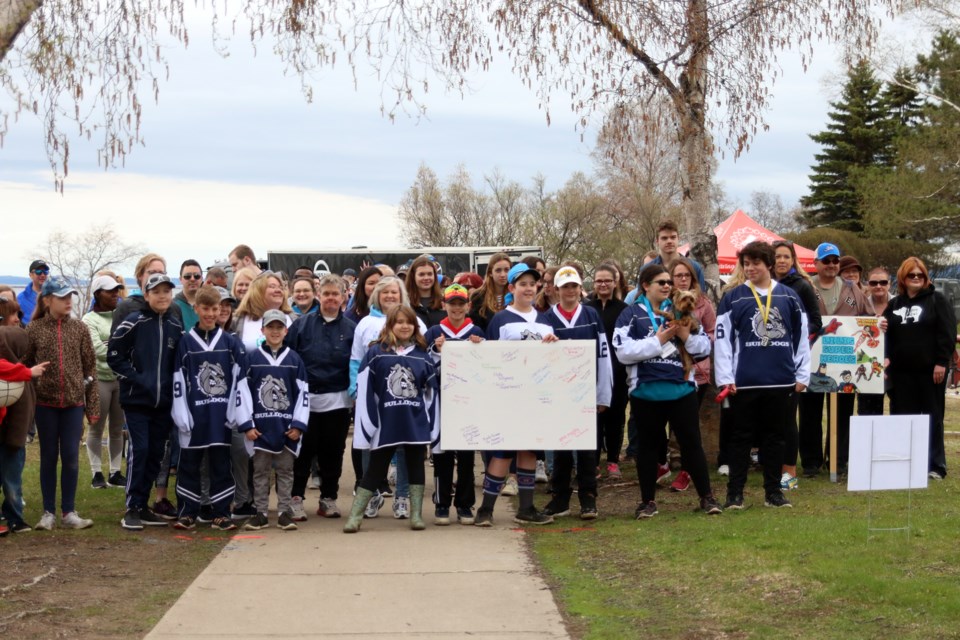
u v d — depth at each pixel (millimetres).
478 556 7652
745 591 6355
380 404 8602
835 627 5574
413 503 8742
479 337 8742
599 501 9961
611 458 10984
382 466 8688
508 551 7820
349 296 16203
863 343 10055
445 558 7590
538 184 57906
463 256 31234
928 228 47750
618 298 10594
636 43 11688
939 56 42625
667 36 11594
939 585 6164
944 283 36094
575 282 8859
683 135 11938
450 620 6020
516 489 10633
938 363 10297
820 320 9883
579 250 56688
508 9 11422
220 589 6707
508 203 59250
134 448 8711
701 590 6473
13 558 7473
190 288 9961
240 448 9219
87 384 8750
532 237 57094
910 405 10492
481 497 10562
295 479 9273
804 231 65438
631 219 53594
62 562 7391
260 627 5883
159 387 8711
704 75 11789
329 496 9430
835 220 65562
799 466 11109
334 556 7656
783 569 6707
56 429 8555
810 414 10516
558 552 7797
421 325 9328
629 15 11500
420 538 8344
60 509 9492
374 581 6914
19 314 11211
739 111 11812
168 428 8891
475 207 59469
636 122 12039
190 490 8820
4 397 7969
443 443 8695
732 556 7137
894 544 7223
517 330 8859
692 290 9648
